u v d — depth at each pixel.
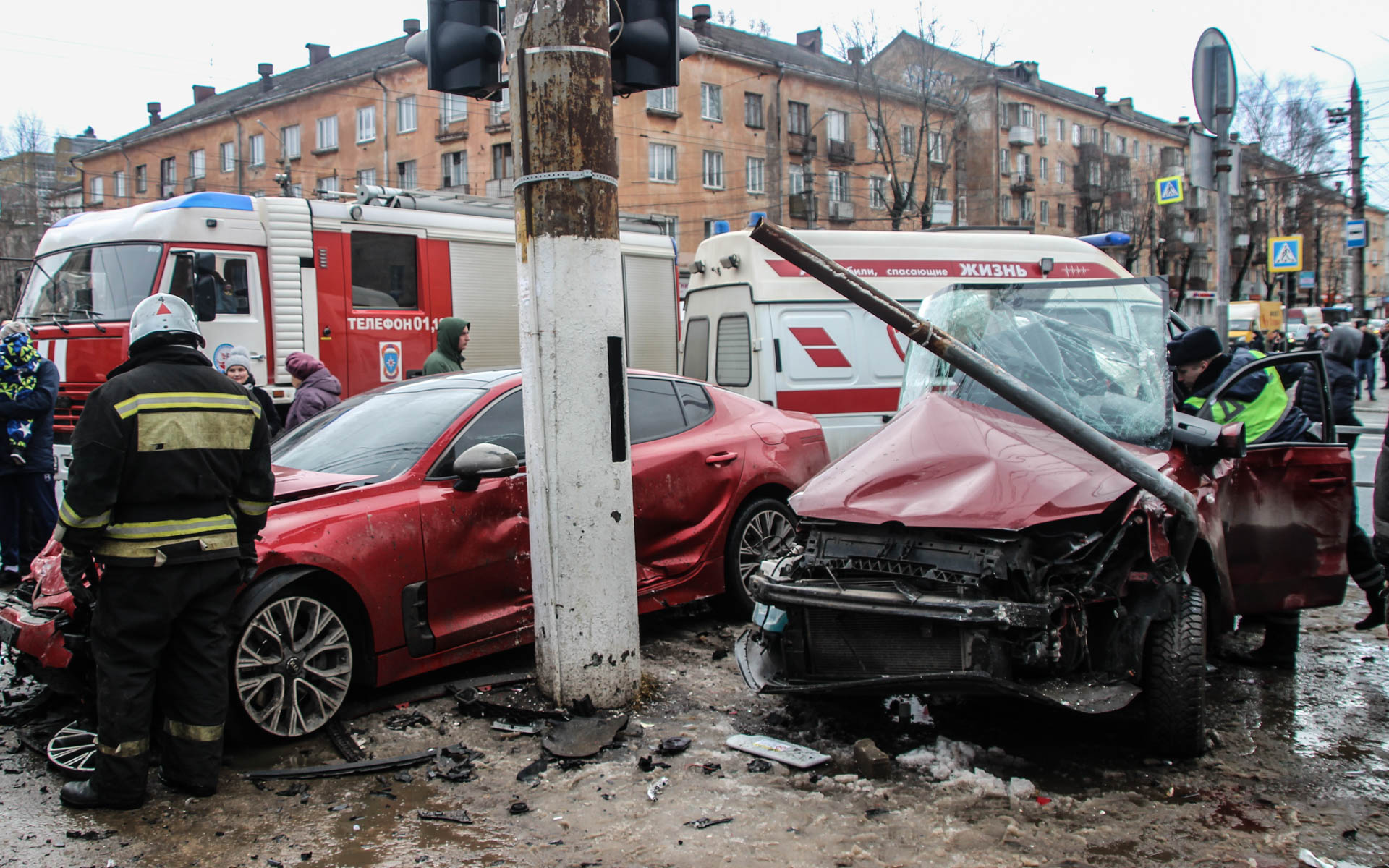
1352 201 26.73
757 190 49.06
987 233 11.57
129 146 60.03
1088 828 3.61
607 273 4.72
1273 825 3.64
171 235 10.50
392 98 47.59
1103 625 4.12
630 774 4.09
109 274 10.66
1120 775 4.08
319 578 4.59
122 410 3.66
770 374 10.22
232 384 3.98
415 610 4.83
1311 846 3.49
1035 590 3.88
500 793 3.93
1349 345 8.60
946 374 5.16
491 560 5.13
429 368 9.44
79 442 3.60
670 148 45.78
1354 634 6.34
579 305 4.65
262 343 10.99
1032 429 4.61
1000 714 4.75
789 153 50.16
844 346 10.52
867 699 4.93
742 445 6.45
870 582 4.07
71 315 10.80
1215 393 5.38
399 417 5.51
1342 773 4.12
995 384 3.89
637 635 4.90
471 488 5.02
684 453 6.11
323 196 12.24
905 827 3.62
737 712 4.82
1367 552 5.77
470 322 12.70
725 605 6.48
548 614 4.72
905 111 44.72
